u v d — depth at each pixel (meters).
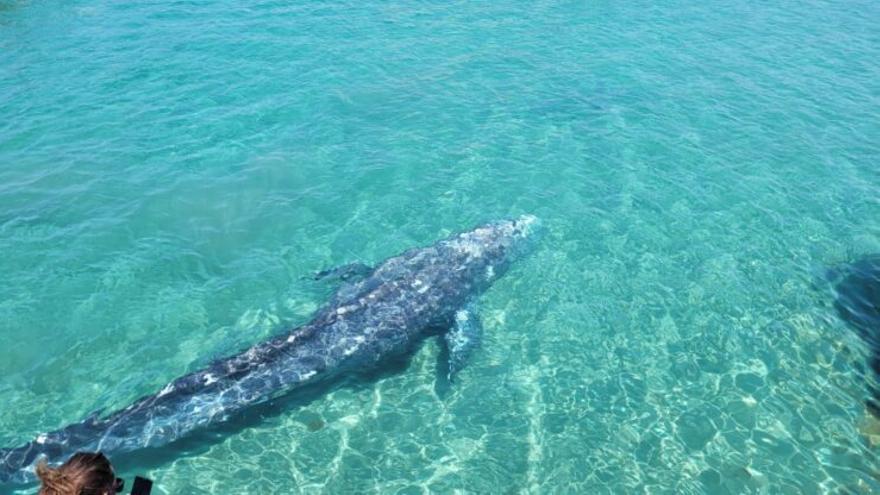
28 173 15.59
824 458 9.95
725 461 9.88
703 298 12.96
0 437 9.68
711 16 27.88
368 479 9.51
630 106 20.02
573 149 17.64
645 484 9.54
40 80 19.77
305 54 22.38
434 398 10.89
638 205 15.50
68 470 4.88
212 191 15.50
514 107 19.72
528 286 13.20
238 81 20.39
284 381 10.65
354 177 16.23
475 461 9.84
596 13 27.67
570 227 14.73
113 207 14.77
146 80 20.14
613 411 10.69
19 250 13.31
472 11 27.23
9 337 11.34
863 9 29.44
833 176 16.92
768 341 12.09
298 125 18.31
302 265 13.52
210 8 26.02
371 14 26.23
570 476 9.64
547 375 11.32
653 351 11.80
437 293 12.61
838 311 12.84
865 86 21.77
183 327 11.89
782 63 23.38
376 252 13.93
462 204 15.42
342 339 11.34
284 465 9.64
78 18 24.41
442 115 19.12
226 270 13.28
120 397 10.46
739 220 15.16
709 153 17.69
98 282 12.72
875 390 11.17
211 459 9.62
